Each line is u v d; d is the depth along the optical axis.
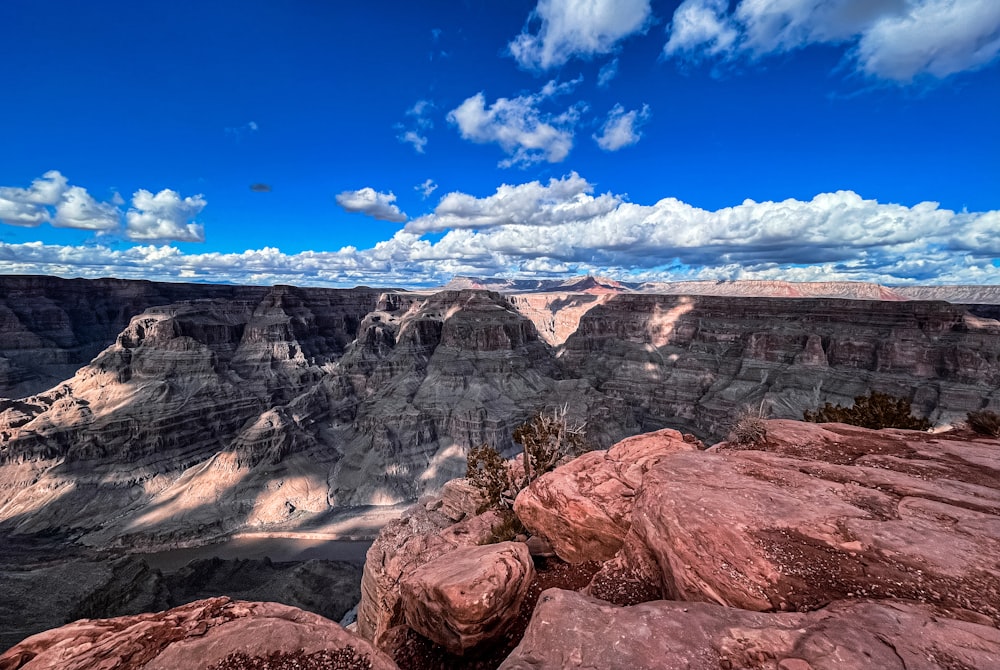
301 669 6.55
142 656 6.85
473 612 10.00
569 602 7.94
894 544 8.74
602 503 14.59
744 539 9.39
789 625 6.77
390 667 6.62
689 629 6.82
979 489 11.33
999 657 5.62
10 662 6.71
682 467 13.84
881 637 6.16
